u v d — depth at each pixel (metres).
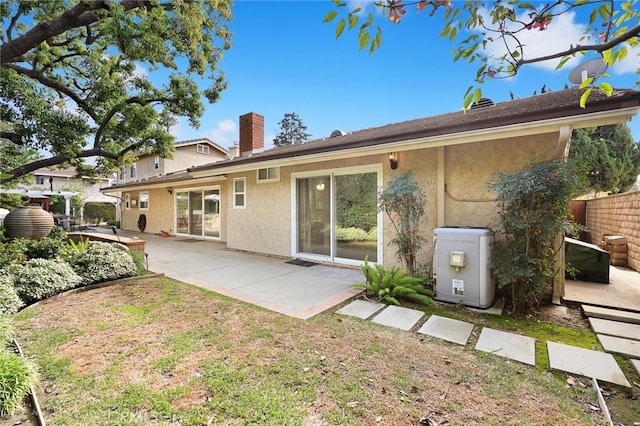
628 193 6.81
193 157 20.14
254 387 2.51
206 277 6.37
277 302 4.71
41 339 3.37
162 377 2.65
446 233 4.73
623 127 13.23
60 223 17.80
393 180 5.67
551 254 4.22
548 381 2.64
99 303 4.61
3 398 2.10
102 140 10.71
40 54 8.57
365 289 5.39
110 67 9.52
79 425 2.07
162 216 16.08
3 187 12.55
